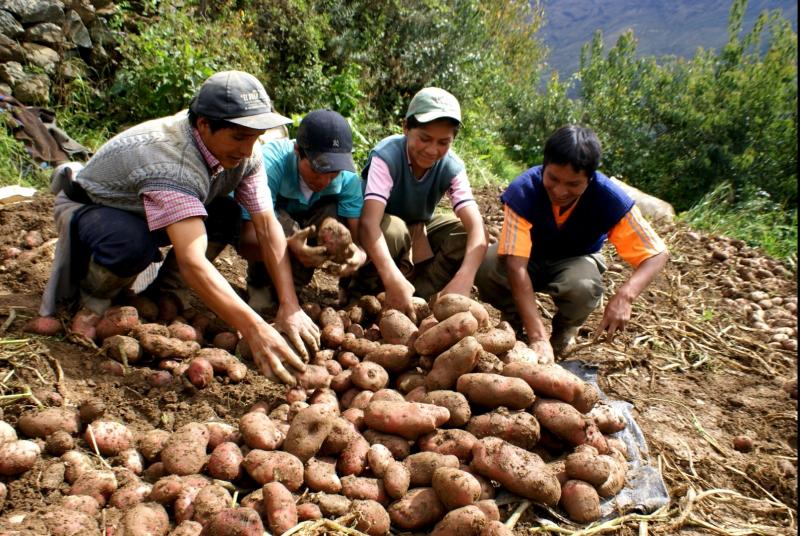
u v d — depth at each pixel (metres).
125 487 2.23
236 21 7.93
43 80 6.08
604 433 2.88
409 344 3.01
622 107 13.59
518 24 17.95
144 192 2.66
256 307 3.66
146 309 3.20
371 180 3.59
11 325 3.00
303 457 2.35
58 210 3.09
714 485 2.88
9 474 2.23
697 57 13.59
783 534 2.55
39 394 2.61
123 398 2.74
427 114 3.29
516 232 3.50
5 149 5.07
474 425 2.55
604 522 2.43
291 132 7.36
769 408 3.65
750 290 5.70
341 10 9.56
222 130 2.61
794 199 11.30
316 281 4.40
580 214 3.51
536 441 2.51
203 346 3.22
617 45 14.39
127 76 6.64
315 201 3.69
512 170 11.90
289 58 8.31
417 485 2.38
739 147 12.03
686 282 5.84
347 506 2.22
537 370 2.62
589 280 3.58
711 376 4.04
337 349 3.31
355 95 8.64
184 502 2.15
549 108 14.30
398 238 3.74
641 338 4.39
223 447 2.37
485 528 2.11
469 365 2.68
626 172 13.27
